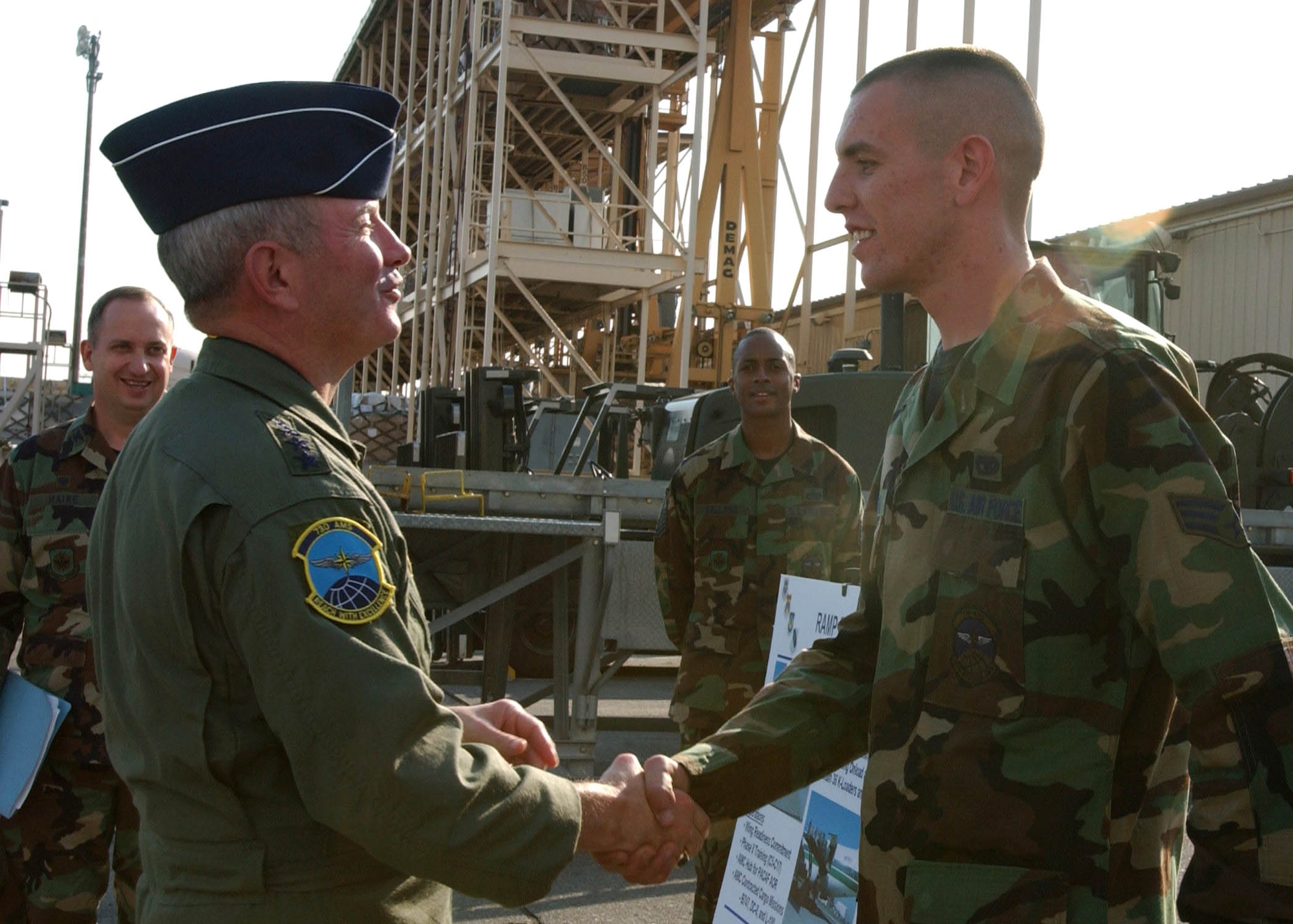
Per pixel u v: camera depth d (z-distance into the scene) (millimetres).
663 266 15836
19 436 21062
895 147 1743
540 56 15797
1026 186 1774
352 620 1393
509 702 1793
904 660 1678
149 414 1586
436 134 20000
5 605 2969
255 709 1425
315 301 1578
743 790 1884
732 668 3807
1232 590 1407
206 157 1537
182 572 1405
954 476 1657
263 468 1423
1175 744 1607
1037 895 1524
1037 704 1540
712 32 19562
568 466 9734
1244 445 7969
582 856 5102
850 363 7738
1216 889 1341
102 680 1558
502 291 18781
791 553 3812
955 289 1775
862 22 16625
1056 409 1562
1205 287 17188
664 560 4055
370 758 1354
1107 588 1542
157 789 1453
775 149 19812
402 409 21312
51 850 2842
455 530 5781
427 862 1382
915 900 1599
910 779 1628
